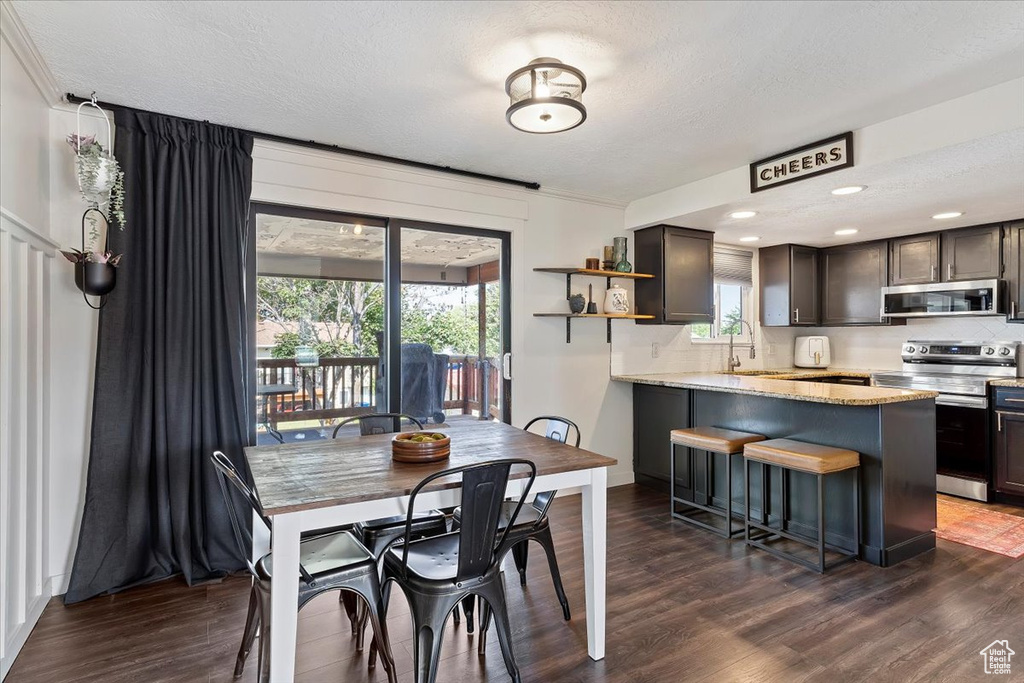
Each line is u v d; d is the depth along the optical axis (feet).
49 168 8.14
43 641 6.99
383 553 6.83
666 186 13.19
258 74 7.59
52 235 8.23
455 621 7.57
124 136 8.53
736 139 9.99
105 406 8.21
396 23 6.36
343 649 6.89
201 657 6.66
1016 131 7.77
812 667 6.43
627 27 6.40
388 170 11.22
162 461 8.59
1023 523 11.43
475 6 6.02
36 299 7.43
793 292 17.17
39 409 7.54
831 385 11.81
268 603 5.60
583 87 7.30
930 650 6.77
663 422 14.07
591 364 14.34
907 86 7.87
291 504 5.14
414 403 11.84
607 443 14.62
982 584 8.59
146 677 6.25
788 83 7.78
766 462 9.90
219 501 8.97
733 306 17.78
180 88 8.01
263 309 10.30
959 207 12.30
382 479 5.97
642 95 8.14
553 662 6.57
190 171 8.98
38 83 7.49
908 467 9.71
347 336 11.17
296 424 10.64
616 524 11.49
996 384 12.91
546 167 11.70
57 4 5.98
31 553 7.32
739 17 6.19
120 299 8.32
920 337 16.37
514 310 13.03
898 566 9.30
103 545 8.19
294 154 10.22
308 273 10.76
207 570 8.85
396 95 8.25
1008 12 6.04
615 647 6.88
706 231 15.11
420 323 11.95
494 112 8.87
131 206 8.51
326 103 8.52
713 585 8.59
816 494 10.35
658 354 15.70
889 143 9.05
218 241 9.14
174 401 8.66
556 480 6.59
